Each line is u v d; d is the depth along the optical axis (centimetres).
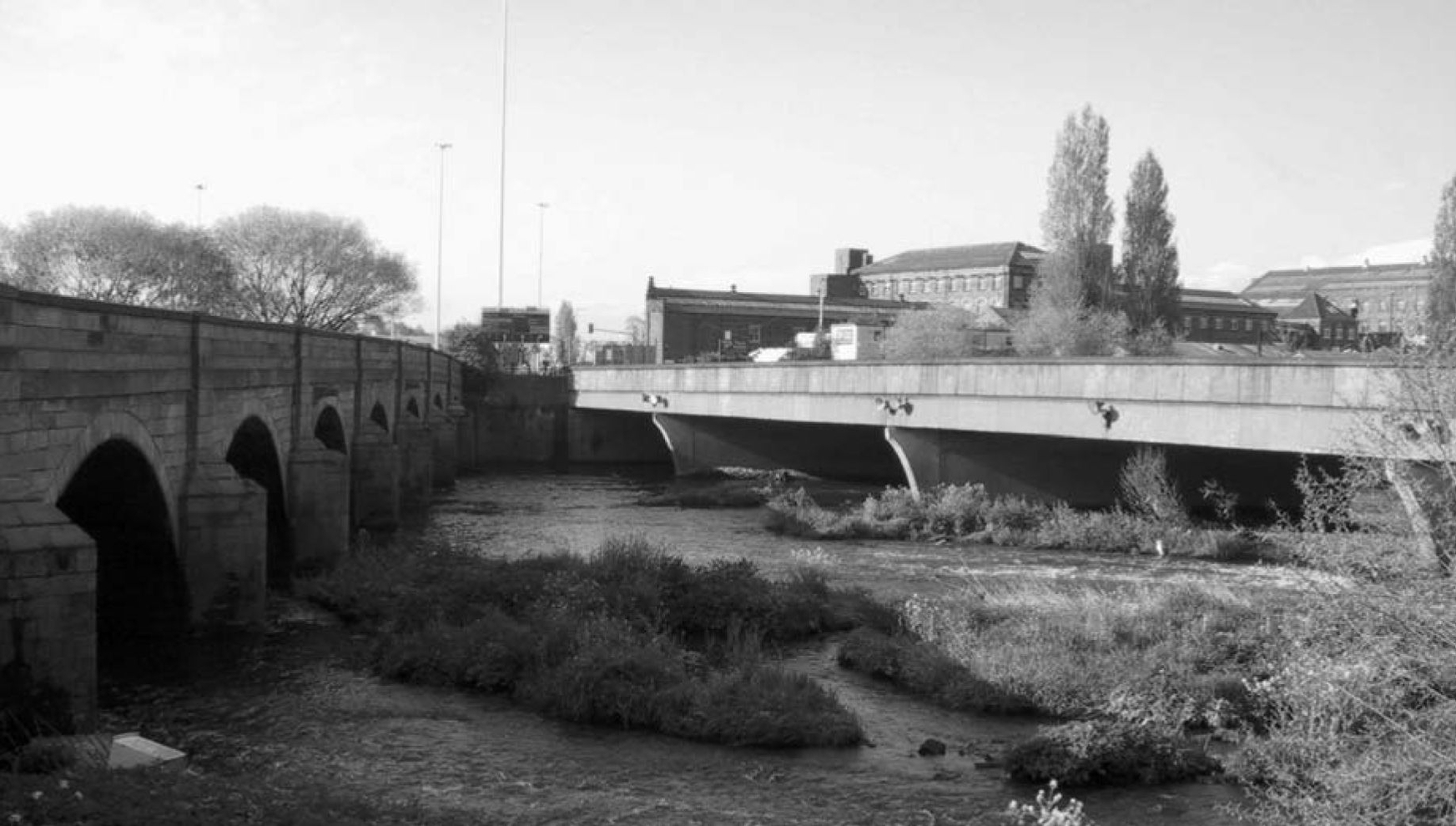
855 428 7669
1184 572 3825
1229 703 2178
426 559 3622
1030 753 1950
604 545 3906
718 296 13238
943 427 5434
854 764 2025
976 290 14675
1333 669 1351
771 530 5091
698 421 8356
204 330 2909
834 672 2645
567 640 2541
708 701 2234
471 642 2580
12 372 1905
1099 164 8675
